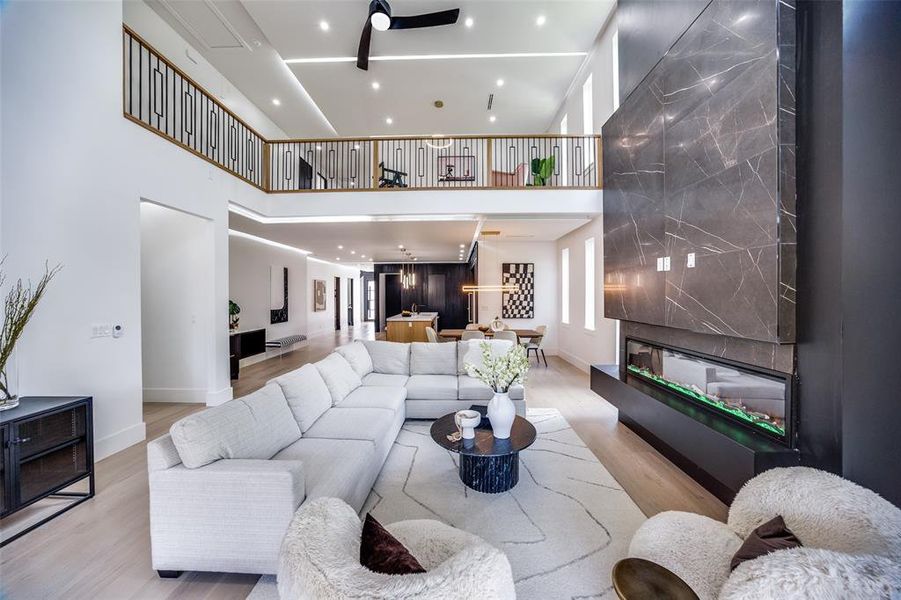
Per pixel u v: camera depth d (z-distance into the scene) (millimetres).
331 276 13102
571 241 7047
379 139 5586
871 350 1707
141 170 3432
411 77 6523
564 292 7629
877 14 1712
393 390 3625
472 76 6523
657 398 2910
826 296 1801
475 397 3791
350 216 5547
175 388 4648
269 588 1655
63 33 2832
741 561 1112
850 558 848
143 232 4617
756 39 2051
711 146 2398
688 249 2623
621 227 3621
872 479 1714
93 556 1883
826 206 1800
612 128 3824
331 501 1190
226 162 6016
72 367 2859
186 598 1615
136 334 3354
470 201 5375
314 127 8578
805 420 1911
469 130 8555
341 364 3621
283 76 6750
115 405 3162
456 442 2500
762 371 2160
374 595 787
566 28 5367
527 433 2658
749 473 1918
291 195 5523
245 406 2162
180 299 4590
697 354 2723
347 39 5520
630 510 2279
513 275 8148
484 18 5152
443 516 2215
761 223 2025
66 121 2848
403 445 3240
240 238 7254
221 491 1648
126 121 3291
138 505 2354
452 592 812
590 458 3010
